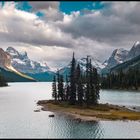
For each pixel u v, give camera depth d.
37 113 117.25
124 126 90.19
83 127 88.44
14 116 109.06
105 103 155.88
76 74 140.62
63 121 98.50
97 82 138.88
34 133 80.00
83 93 139.38
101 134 78.75
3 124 92.69
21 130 83.50
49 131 82.50
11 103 157.88
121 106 141.88
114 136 77.12
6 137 74.94
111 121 98.56
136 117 105.25
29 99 186.00
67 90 151.38
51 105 142.12
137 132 81.50
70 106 135.38
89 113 115.12
